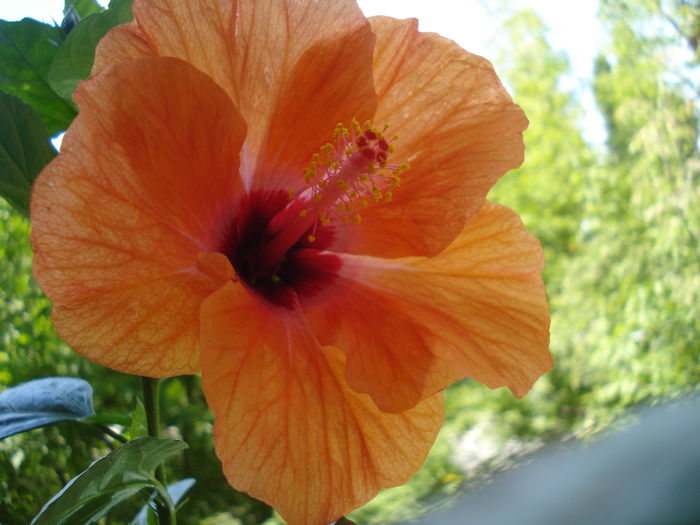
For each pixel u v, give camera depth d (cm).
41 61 21
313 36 19
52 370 52
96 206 15
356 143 19
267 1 18
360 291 21
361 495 18
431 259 21
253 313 18
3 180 19
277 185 21
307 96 20
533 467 38
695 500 28
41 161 19
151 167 16
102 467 16
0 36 21
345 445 18
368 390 18
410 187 21
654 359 113
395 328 20
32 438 41
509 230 21
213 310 16
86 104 15
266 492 16
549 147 171
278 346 17
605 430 50
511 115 20
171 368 16
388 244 21
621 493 30
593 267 135
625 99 133
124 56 17
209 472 70
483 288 21
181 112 16
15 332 50
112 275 15
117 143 16
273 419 16
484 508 34
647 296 119
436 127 21
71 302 15
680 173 118
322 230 22
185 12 18
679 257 116
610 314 127
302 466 16
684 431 33
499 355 20
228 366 16
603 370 129
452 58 20
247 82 19
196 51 18
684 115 119
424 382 19
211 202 18
